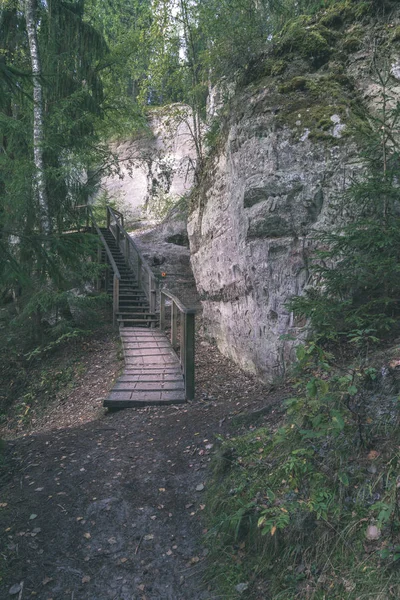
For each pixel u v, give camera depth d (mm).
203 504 3705
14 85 4098
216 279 8898
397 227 4297
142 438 5086
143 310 12484
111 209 17141
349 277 4555
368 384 3545
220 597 2865
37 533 3609
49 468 4543
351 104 5988
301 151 5988
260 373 6762
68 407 7836
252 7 9602
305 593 2600
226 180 7969
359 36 6383
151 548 3400
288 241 6004
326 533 2783
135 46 13508
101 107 14156
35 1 11430
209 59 8773
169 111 15672
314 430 3445
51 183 11344
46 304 9969
